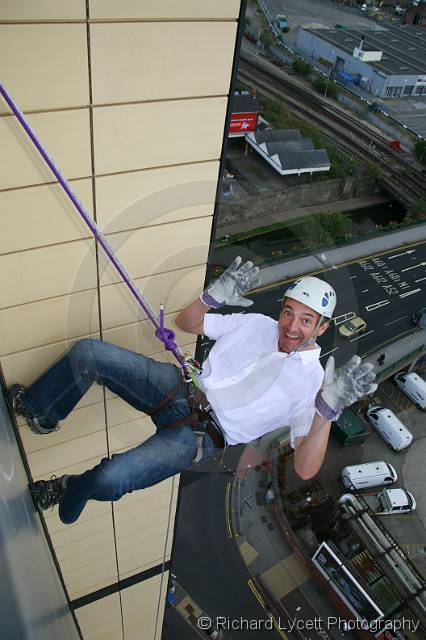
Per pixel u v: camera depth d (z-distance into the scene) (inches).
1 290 102.4
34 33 76.5
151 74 88.7
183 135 99.0
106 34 81.2
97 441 153.6
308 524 626.8
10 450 100.5
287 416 111.3
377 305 781.3
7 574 58.2
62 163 91.2
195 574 589.6
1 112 81.3
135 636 284.5
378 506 653.9
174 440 114.0
